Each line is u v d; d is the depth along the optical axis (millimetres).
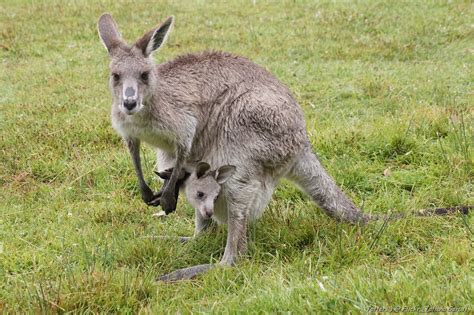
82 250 7398
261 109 7484
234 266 7145
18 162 9812
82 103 12227
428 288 5719
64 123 11109
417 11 17188
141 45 7543
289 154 7676
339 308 5566
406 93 12156
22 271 7121
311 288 5918
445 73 13156
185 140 7613
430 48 14953
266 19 17438
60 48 15945
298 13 17812
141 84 7324
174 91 7590
